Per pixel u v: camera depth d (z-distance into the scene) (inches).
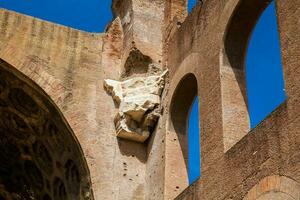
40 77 767.7
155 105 772.6
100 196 724.7
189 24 753.0
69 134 754.8
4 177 905.5
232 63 646.5
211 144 617.6
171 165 709.9
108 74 813.9
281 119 521.0
